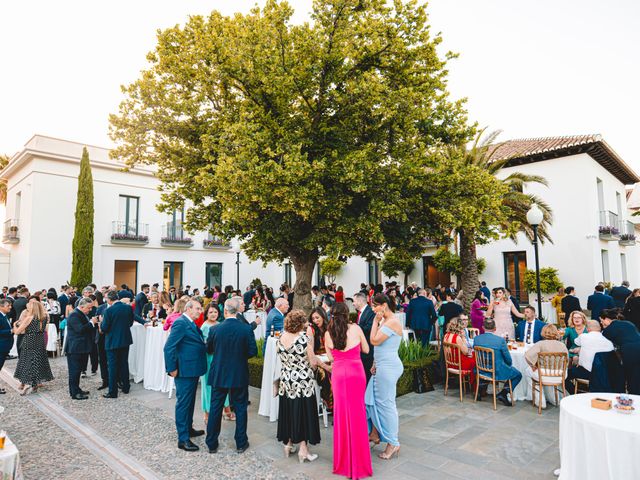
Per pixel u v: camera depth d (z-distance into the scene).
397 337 4.48
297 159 6.33
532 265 18.12
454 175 7.45
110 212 18.53
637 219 25.89
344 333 4.04
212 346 4.81
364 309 6.77
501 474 3.96
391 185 7.18
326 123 7.84
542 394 5.88
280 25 7.21
